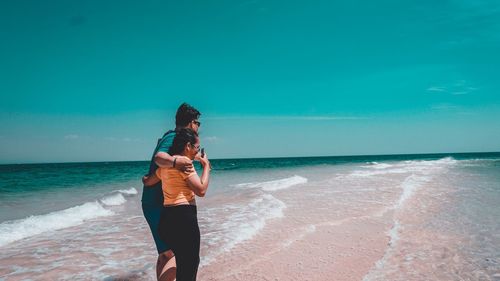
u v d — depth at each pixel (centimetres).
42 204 1144
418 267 439
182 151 307
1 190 1612
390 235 589
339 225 664
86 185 1866
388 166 3020
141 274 437
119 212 927
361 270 433
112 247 564
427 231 613
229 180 1934
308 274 422
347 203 901
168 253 337
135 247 564
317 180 1600
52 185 1875
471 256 479
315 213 780
